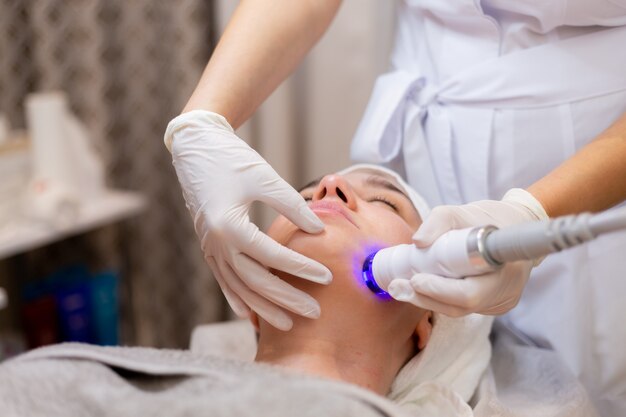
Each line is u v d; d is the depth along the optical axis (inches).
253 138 74.8
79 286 79.9
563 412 36.7
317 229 35.8
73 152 74.8
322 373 35.0
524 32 40.4
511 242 25.8
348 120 72.3
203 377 28.5
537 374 40.3
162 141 83.4
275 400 25.9
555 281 41.5
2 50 75.5
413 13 46.4
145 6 78.7
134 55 80.8
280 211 35.3
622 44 39.1
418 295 29.2
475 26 41.8
